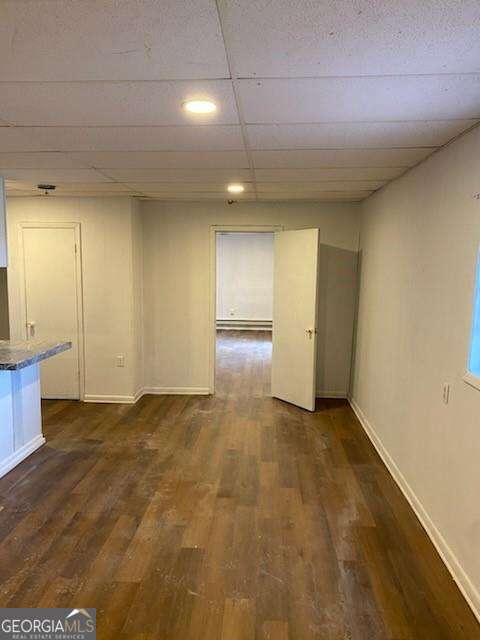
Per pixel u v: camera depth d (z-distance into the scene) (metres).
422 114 2.12
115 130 2.43
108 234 5.13
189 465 3.69
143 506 3.04
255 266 10.64
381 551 2.58
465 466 2.29
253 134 2.50
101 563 2.45
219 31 1.39
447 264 2.59
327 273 5.42
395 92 1.87
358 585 2.30
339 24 1.34
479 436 2.15
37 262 5.22
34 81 1.77
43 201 5.12
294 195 4.83
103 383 5.36
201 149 2.85
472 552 2.19
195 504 3.08
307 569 2.42
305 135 2.50
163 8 1.26
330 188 4.31
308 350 5.05
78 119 2.25
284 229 5.41
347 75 1.71
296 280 5.16
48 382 5.40
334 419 4.84
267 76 1.72
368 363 4.54
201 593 2.23
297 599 2.20
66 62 1.60
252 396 5.66
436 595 2.24
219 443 4.16
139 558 2.50
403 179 3.51
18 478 3.43
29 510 2.98
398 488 3.33
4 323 5.55
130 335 5.26
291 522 2.87
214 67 1.64
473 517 2.19
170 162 3.22
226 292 10.77
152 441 4.19
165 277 5.54
